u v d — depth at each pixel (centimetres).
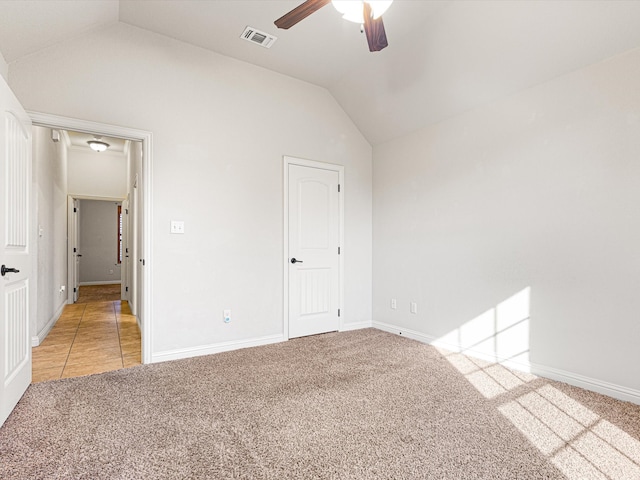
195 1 265
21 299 234
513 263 293
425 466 163
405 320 394
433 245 362
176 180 313
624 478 156
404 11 270
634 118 228
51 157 460
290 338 378
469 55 288
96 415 209
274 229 368
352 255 427
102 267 930
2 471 157
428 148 370
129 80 294
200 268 323
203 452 173
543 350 273
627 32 223
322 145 404
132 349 349
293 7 271
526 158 285
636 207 227
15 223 222
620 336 234
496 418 208
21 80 254
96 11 258
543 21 240
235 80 346
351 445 180
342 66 358
